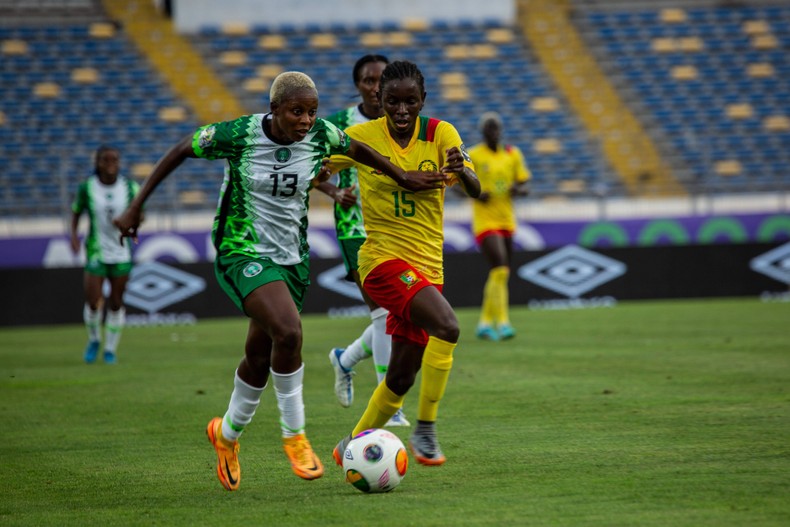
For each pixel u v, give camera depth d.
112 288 42.97
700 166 89.00
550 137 91.44
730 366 35.16
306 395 31.44
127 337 54.72
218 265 19.50
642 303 67.56
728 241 69.38
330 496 18.23
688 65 98.94
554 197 82.44
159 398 31.64
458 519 16.20
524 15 103.75
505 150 47.91
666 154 90.00
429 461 19.62
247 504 17.81
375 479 18.08
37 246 66.00
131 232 19.56
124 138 88.12
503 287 47.62
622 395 29.23
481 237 47.72
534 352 41.25
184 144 19.14
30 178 81.75
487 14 102.69
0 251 65.62
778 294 69.19
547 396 29.45
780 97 96.19
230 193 19.44
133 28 98.50
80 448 23.81
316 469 18.64
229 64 96.25
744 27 103.00
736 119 93.62
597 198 72.62
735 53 100.38
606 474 19.20
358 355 27.27
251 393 18.83
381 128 21.14
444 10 102.12
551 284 67.44
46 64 93.88
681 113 93.94
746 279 68.94
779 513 16.05
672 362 36.69
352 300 66.06
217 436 19.03
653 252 68.25
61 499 18.72
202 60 96.38
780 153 90.62
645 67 98.56
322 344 47.22
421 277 20.06
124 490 19.34
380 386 20.17
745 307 61.47
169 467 21.44
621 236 69.56
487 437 23.44
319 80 95.12
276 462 21.56
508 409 27.42
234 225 19.39
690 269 68.44
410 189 19.73
